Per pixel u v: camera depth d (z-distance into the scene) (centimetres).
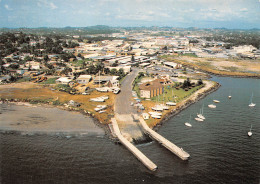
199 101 11112
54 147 6619
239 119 8750
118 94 11769
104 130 7781
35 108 9912
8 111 9531
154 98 11088
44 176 5253
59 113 9325
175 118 8888
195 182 5150
